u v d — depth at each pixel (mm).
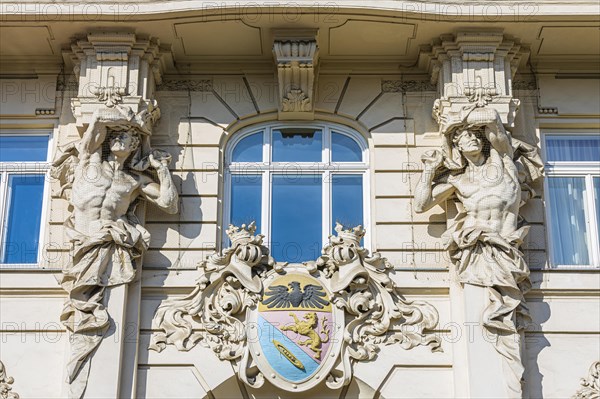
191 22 17453
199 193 17375
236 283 16562
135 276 16516
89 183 16812
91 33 17562
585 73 18312
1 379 16297
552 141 18141
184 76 18188
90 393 15734
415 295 16688
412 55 18094
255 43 17891
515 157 17344
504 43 17656
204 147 17719
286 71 17672
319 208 17641
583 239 17594
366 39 17812
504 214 16688
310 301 16422
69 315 16359
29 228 17625
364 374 16172
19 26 17516
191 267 16844
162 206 16891
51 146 18094
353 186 17781
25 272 16766
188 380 16172
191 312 16406
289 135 18141
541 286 16641
